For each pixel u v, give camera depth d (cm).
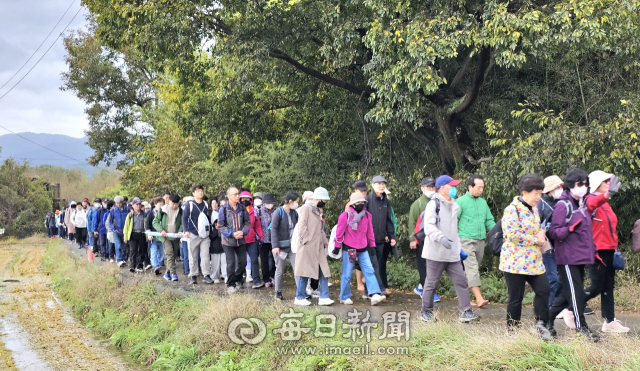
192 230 1075
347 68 1357
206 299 860
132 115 3058
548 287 549
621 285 850
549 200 614
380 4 991
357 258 808
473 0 991
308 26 1298
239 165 1923
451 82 1192
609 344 514
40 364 796
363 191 806
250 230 991
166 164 1817
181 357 728
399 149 1383
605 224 579
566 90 1070
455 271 651
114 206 1491
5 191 4366
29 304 1296
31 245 3528
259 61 1230
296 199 902
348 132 1523
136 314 980
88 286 1256
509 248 559
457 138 1151
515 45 862
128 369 774
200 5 1251
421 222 721
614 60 972
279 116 1583
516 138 1015
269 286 1027
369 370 554
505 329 558
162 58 1390
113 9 1325
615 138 848
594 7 841
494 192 972
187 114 1547
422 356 560
